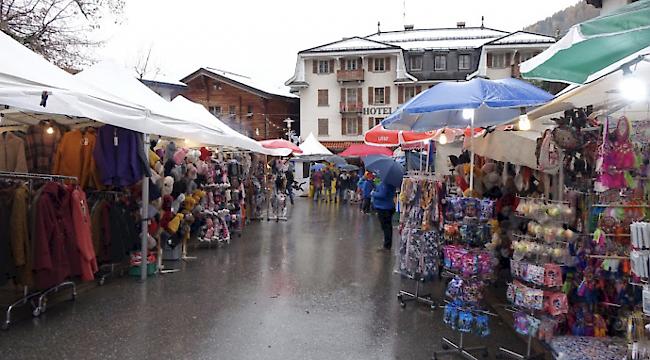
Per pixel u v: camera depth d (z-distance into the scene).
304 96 44.97
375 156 10.94
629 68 3.67
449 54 42.28
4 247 5.33
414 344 5.13
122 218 7.29
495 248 6.41
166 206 8.58
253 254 10.13
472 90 5.18
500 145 6.75
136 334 5.23
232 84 43.59
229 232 12.33
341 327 5.61
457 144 9.38
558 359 4.55
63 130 7.77
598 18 2.87
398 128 7.57
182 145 11.22
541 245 4.79
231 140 11.02
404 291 7.11
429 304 6.51
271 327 5.55
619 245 4.98
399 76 42.28
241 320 5.77
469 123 7.24
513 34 40.78
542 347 5.03
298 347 4.97
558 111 5.66
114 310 6.06
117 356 4.64
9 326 5.37
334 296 6.92
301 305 6.45
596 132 5.41
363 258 9.86
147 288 7.17
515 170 7.40
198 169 10.11
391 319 5.94
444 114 7.29
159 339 5.10
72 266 5.83
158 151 8.69
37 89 5.06
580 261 5.21
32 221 5.47
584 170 5.43
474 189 7.38
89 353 4.70
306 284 7.59
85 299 6.51
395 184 10.58
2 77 4.76
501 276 7.22
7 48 5.40
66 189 5.87
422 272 6.74
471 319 4.79
